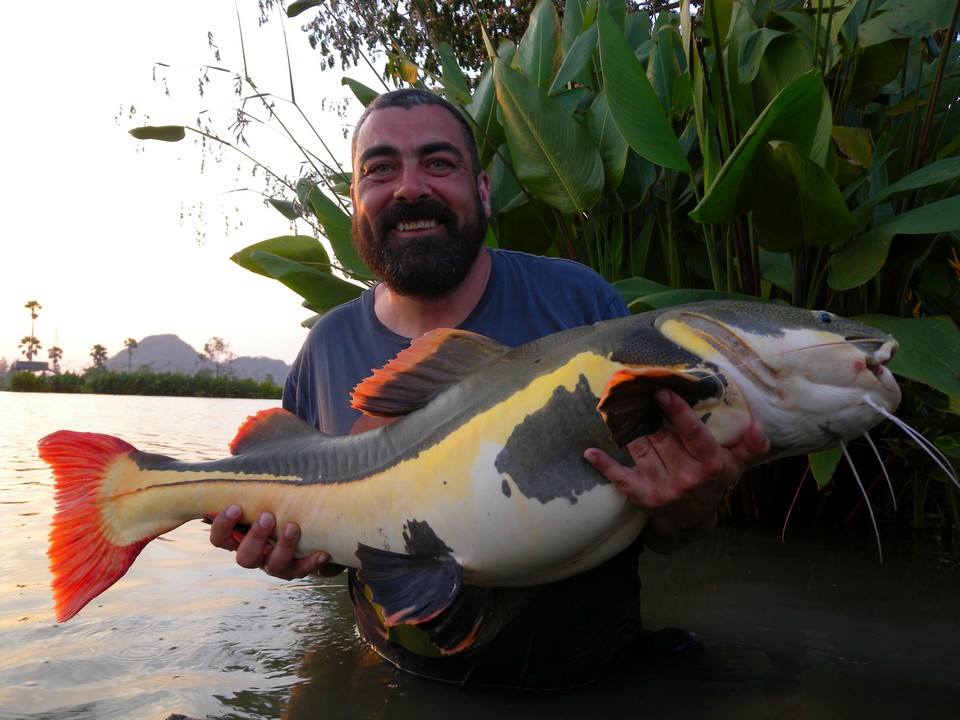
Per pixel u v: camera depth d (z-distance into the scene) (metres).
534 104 1.44
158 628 0.94
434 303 0.89
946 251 1.50
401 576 0.71
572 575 0.74
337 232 1.73
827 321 0.68
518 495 0.68
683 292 1.28
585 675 0.79
